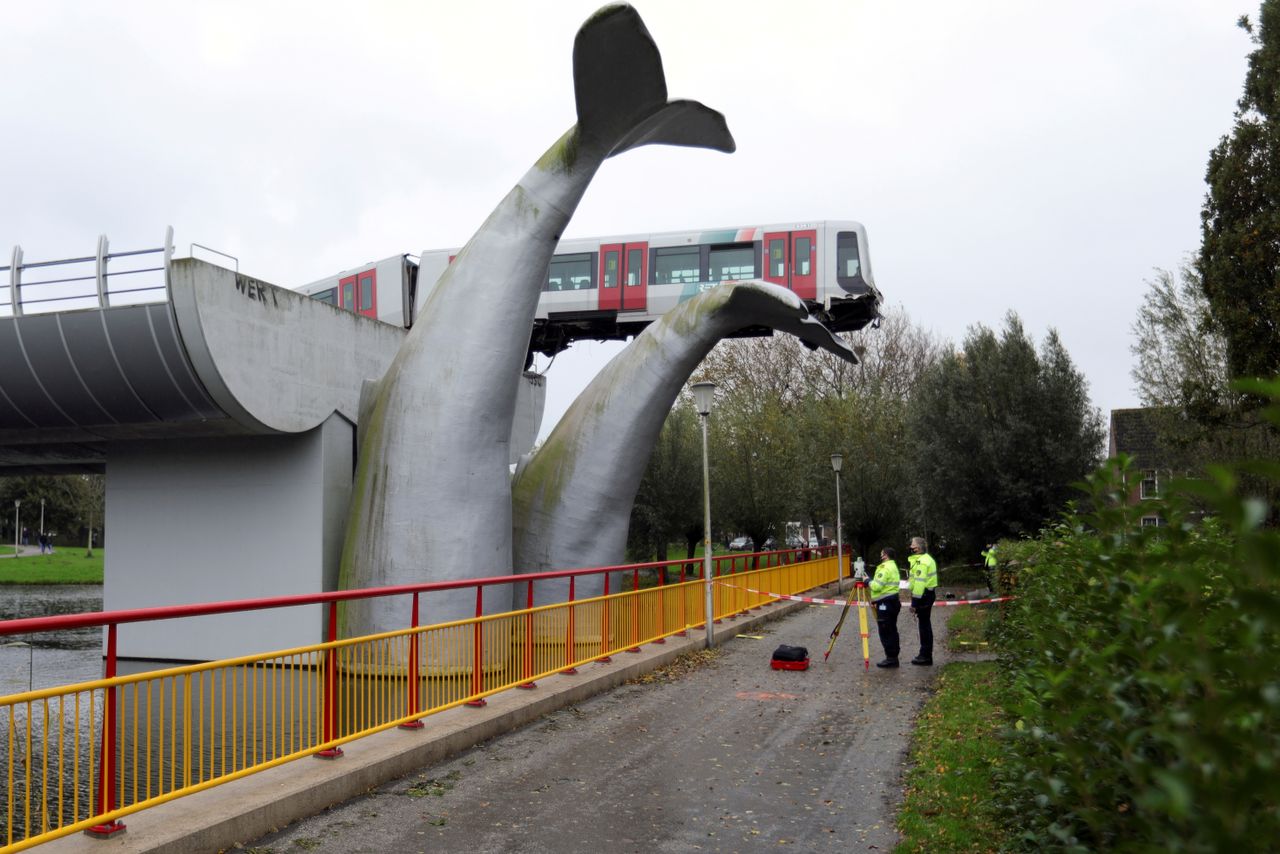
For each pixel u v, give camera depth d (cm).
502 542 1459
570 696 983
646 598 1332
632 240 2595
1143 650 275
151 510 1736
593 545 1544
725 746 813
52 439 1730
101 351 1505
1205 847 184
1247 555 160
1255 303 1867
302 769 647
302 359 1638
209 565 1689
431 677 823
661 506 2828
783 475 3045
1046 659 374
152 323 1459
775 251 2509
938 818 595
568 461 1550
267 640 1634
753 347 4528
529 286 1436
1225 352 2420
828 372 4425
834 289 2473
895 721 919
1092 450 2859
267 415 1559
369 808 625
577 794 667
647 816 621
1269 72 1900
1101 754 294
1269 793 169
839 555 2645
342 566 1470
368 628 1400
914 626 1800
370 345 1830
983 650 1399
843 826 604
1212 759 189
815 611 2072
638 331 2723
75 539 7525
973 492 2878
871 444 3362
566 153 1405
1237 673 197
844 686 1115
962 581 2969
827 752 795
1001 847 426
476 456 1422
